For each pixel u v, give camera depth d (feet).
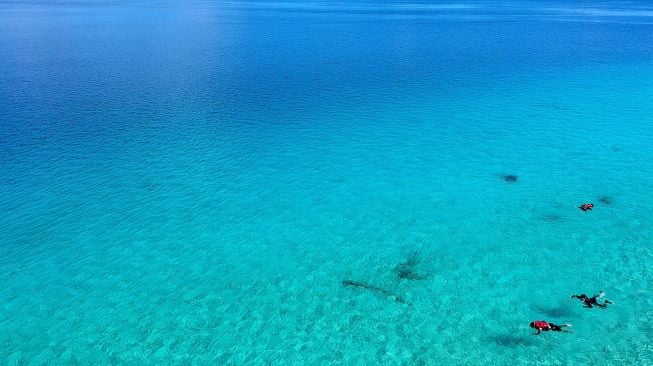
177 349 54.13
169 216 81.05
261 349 53.78
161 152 106.01
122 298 62.28
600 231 73.46
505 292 61.16
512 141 109.60
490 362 50.60
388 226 77.46
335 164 100.01
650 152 101.50
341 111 133.39
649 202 81.51
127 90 152.87
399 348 53.11
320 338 55.01
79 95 147.13
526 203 82.69
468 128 118.62
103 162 100.89
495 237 73.31
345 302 60.64
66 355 53.67
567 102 136.56
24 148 107.55
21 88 153.17
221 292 63.10
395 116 128.67
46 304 61.31
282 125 122.83
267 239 74.54
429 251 70.64
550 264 66.28
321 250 71.61
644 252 67.87
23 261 69.56
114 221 79.56
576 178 90.94
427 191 88.22
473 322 56.39
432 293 61.62
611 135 111.24
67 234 76.07
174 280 65.57
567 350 51.49
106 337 56.13
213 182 92.63
